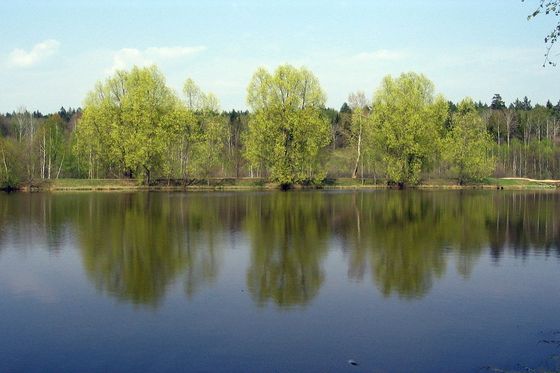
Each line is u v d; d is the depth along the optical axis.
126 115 73.69
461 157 79.94
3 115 148.62
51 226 37.62
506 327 16.69
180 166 79.69
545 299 19.58
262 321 17.19
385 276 22.95
